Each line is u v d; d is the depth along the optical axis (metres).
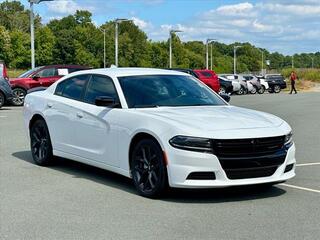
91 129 7.71
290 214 5.94
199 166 6.19
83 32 122.19
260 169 6.38
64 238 5.11
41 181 7.71
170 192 6.64
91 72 8.27
